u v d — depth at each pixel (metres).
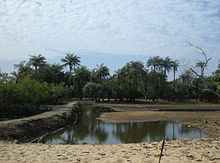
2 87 23.67
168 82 76.81
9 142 11.51
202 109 45.44
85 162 6.98
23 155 7.80
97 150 9.20
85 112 40.62
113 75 82.75
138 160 7.22
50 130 18.47
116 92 71.31
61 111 29.62
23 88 28.20
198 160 7.13
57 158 7.46
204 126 22.05
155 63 75.38
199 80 13.71
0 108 23.72
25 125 15.63
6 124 14.23
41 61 66.00
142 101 73.88
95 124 24.41
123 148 9.78
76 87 75.56
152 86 71.88
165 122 26.00
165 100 76.69
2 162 6.78
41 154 8.08
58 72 72.75
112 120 27.92
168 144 11.04
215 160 7.17
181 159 7.31
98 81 82.31
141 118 29.78
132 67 72.50
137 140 15.51
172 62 75.38
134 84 71.19
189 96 78.56
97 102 71.44
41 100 33.06
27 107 27.77
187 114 34.97
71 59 75.56
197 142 11.77
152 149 9.38
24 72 60.59
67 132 18.84
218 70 14.15
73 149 9.40
